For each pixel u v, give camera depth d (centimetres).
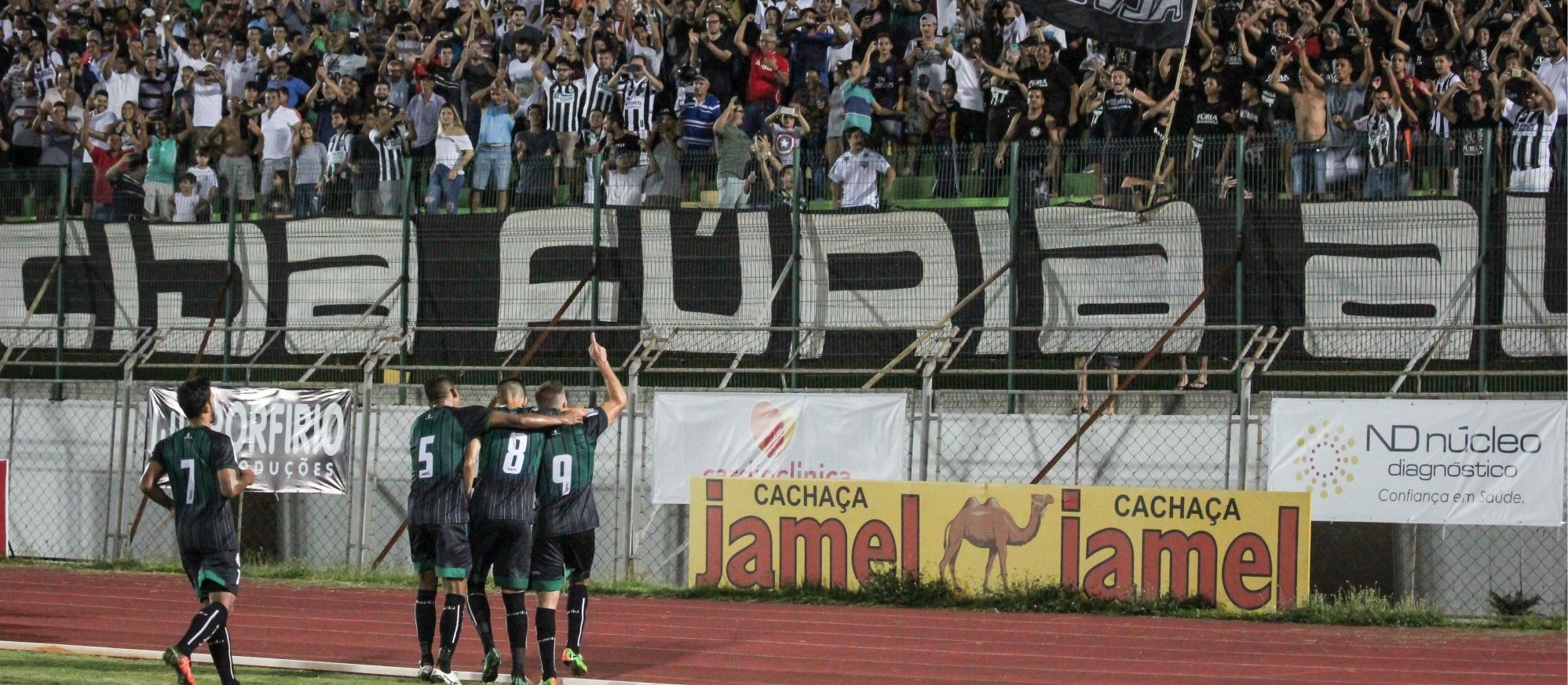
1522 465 2139
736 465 2489
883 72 3041
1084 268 2564
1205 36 2811
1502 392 2297
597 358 1633
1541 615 2184
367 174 3061
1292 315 2461
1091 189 2588
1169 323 2514
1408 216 2406
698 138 3083
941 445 2556
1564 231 2336
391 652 1875
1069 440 2475
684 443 2522
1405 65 2762
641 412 2652
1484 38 2802
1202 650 1909
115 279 3091
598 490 2677
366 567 2725
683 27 3303
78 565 2895
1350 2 2839
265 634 2033
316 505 2823
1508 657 1870
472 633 2044
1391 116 2567
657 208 2766
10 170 3206
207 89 3594
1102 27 2592
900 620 2170
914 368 2619
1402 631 2078
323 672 1688
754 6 3362
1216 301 2492
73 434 2995
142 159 3481
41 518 3005
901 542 2336
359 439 2795
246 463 2728
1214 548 2202
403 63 3428
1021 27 3062
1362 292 2427
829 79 3206
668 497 2522
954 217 2631
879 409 2422
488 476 1533
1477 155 2405
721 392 2517
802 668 1777
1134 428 2438
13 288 3170
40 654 1775
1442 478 2170
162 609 2306
